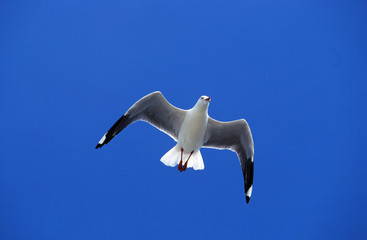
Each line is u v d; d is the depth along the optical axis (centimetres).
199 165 1291
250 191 1285
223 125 1269
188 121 1223
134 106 1222
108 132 1224
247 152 1302
